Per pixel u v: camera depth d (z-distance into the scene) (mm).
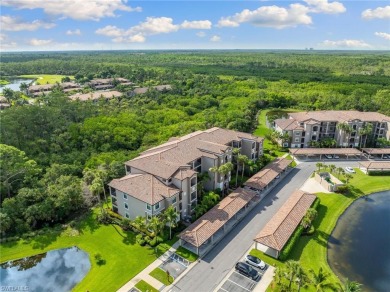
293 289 42094
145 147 87438
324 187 72625
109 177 69750
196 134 78062
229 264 47406
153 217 51188
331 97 142250
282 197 67688
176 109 137250
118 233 55625
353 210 64812
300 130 96312
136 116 116000
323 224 58844
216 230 52156
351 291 36781
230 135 80875
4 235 54500
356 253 51562
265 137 106688
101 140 92188
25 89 174750
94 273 45906
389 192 72938
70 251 51656
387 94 140750
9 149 61656
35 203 58875
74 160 80625
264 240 49188
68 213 60688
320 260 49188
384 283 45625
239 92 166125
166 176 57188
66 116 103625
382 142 96188
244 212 61500
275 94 150875
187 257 48938
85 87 187250
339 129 96125
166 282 43750
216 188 66750
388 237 56000
